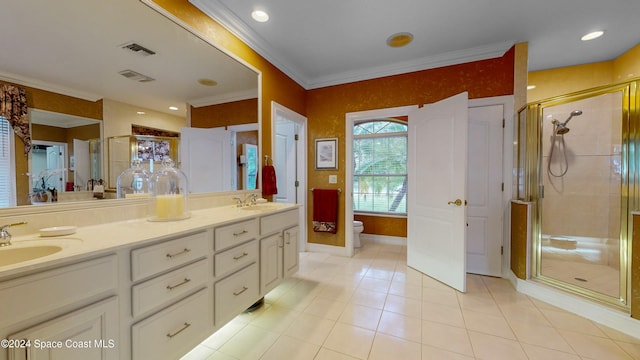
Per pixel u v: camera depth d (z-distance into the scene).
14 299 0.74
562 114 2.74
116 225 1.40
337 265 3.08
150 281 1.12
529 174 2.44
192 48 1.91
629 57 2.76
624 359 1.48
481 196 2.78
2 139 1.08
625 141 1.88
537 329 1.78
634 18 2.20
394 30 2.39
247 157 2.49
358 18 2.21
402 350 1.57
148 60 1.65
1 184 1.08
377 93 3.23
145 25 1.61
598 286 2.15
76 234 1.18
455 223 2.42
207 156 2.09
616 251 2.50
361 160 4.52
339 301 2.19
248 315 1.97
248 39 2.42
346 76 3.35
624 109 1.91
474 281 2.61
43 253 1.02
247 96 2.47
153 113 1.70
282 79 3.03
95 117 1.41
